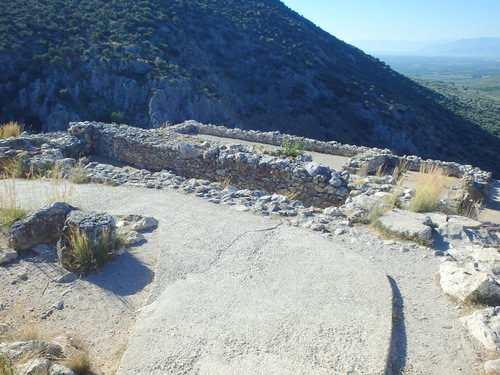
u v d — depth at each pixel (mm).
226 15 66188
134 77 39688
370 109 56250
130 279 4324
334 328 3482
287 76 59250
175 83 40812
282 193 9234
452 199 8508
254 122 51875
